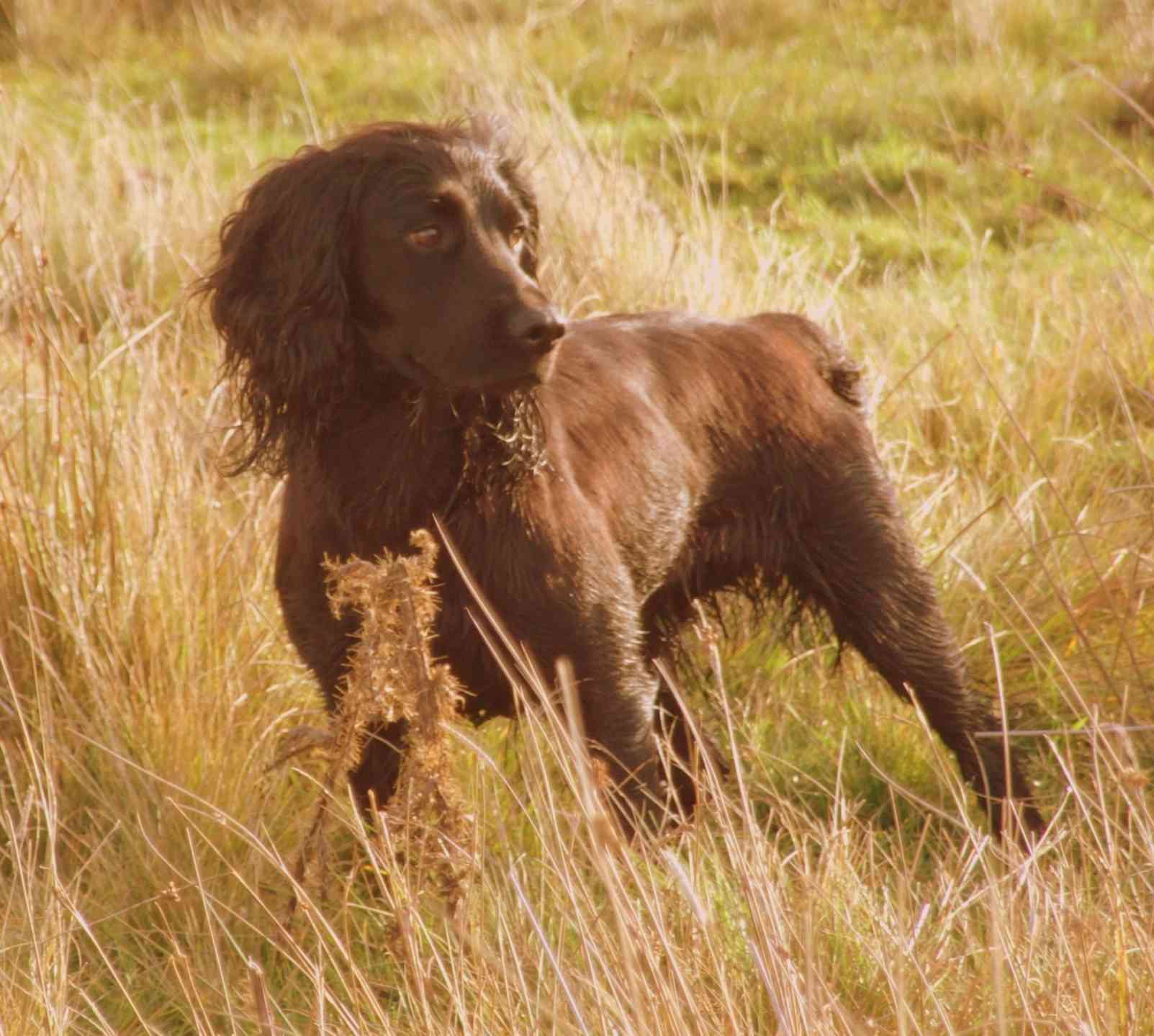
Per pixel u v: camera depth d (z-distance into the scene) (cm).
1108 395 949
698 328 647
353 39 1977
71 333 907
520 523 519
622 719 544
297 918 529
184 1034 511
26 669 644
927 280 1145
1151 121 722
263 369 520
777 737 686
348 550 530
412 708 450
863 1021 393
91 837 575
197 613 639
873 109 1617
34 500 671
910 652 655
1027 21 1850
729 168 1473
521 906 474
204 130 1617
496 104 1248
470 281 494
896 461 876
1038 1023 416
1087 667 704
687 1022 399
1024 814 641
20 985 502
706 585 647
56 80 1800
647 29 1984
